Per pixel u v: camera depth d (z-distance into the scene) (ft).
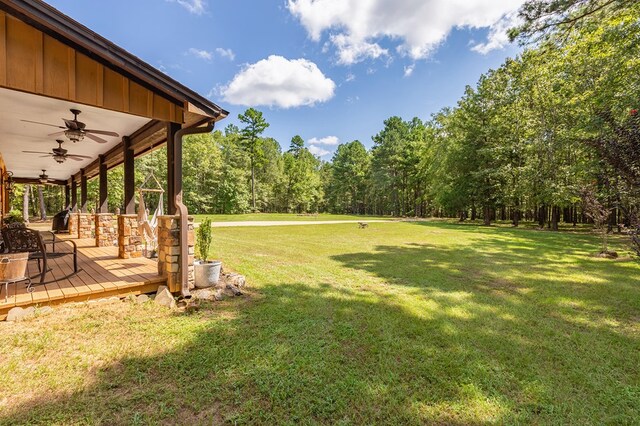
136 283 12.00
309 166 140.36
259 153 112.78
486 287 15.12
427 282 16.01
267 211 127.75
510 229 51.26
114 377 6.95
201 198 93.45
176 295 12.50
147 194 77.20
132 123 15.67
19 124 15.46
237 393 6.47
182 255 12.34
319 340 8.96
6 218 32.09
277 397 6.34
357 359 7.97
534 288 14.96
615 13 22.57
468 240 34.73
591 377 7.30
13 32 8.96
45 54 9.49
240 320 10.30
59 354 7.79
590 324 10.56
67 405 6.02
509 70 54.39
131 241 17.99
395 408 6.11
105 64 10.66
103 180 23.65
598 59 33.30
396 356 8.16
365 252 25.79
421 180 98.32
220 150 107.34
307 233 41.93
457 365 7.74
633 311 11.80
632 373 7.51
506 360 8.04
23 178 38.70
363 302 12.58
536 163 50.70
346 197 140.05
